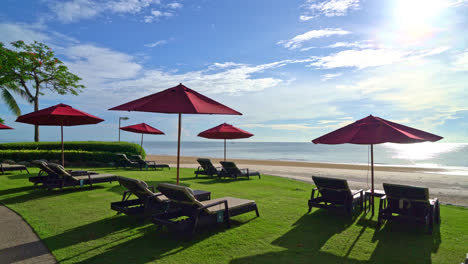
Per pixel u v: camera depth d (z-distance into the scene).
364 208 6.86
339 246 4.39
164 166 16.75
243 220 5.72
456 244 4.54
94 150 19.05
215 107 6.09
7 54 23.34
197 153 60.06
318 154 56.25
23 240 4.50
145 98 6.30
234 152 66.00
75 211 6.27
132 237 4.69
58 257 3.85
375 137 5.22
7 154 16.00
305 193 8.96
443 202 8.50
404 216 5.12
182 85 6.55
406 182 13.34
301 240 4.63
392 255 4.07
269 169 19.23
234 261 3.78
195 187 10.02
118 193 8.30
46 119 9.94
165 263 3.70
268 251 4.15
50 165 8.48
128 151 19.16
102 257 3.87
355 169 20.09
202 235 4.82
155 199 5.51
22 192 8.38
